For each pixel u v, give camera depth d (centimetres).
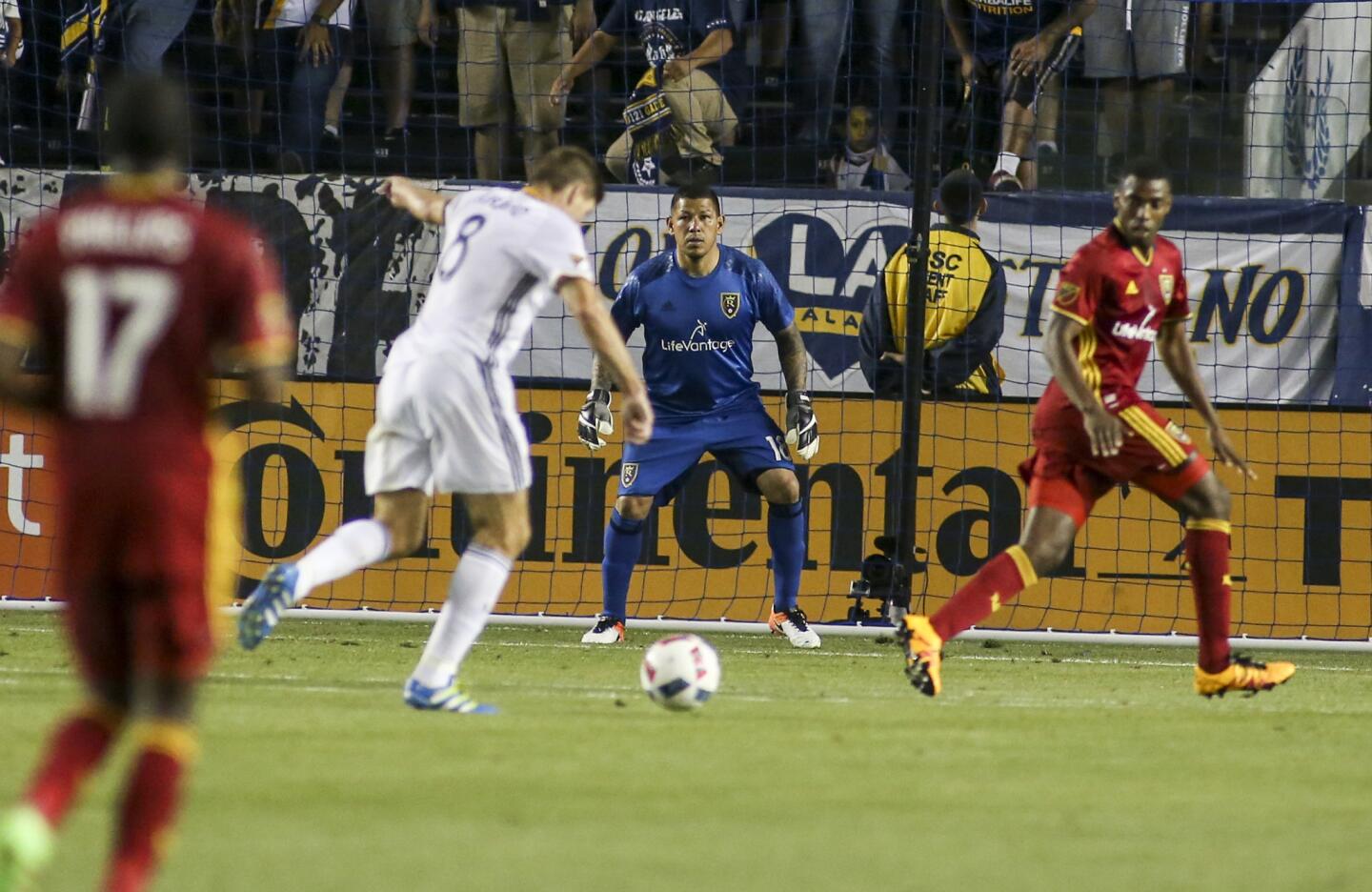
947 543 3212
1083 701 2266
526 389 3247
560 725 1811
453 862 1109
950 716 2025
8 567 3238
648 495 2966
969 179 3259
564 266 1847
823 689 2350
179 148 1026
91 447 988
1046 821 1316
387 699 2033
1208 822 1327
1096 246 2033
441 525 3247
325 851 1135
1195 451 2112
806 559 3216
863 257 3322
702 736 1759
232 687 2123
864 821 1295
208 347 1009
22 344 992
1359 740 1891
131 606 1012
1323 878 1120
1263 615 3200
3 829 893
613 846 1175
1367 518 3197
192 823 1219
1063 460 2083
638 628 3200
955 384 3256
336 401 3241
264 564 3234
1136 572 3200
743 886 1059
